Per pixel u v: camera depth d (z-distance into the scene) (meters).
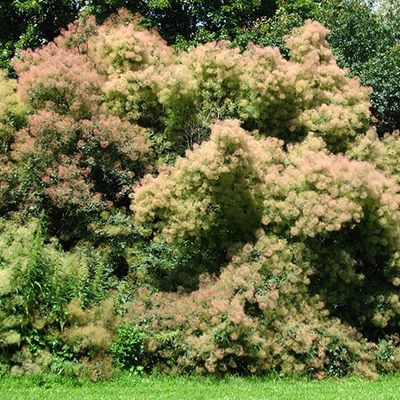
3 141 13.95
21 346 9.52
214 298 10.84
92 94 14.05
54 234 13.59
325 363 11.12
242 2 22.06
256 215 12.16
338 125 13.64
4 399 7.92
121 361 10.07
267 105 13.87
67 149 13.52
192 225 11.79
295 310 11.33
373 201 11.76
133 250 12.95
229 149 11.19
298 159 12.36
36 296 9.74
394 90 17.78
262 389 9.46
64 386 9.08
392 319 12.50
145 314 10.69
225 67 14.23
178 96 13.70
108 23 17.98
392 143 14.82
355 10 19.80
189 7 22.52
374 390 9.62
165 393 8.87
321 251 11.80
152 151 14.45
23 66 15.46
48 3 21.64
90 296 10.72
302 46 15.08
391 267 12.46
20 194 13.18
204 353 10.26
